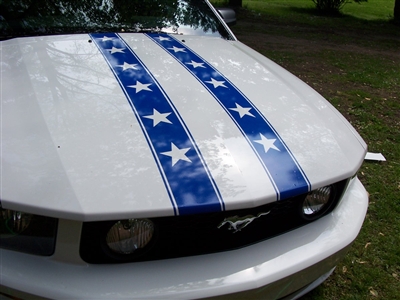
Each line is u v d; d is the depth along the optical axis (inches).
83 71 79.0
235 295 57.1
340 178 67.4
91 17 102.0
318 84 221.0
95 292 52.7
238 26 379.9
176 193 55.6
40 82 73.4
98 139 61.7
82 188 53.8
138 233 54.9
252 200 57.7
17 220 52.9
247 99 79.5
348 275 91.7
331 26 437.7
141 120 67.2
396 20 501.7
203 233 58.1
